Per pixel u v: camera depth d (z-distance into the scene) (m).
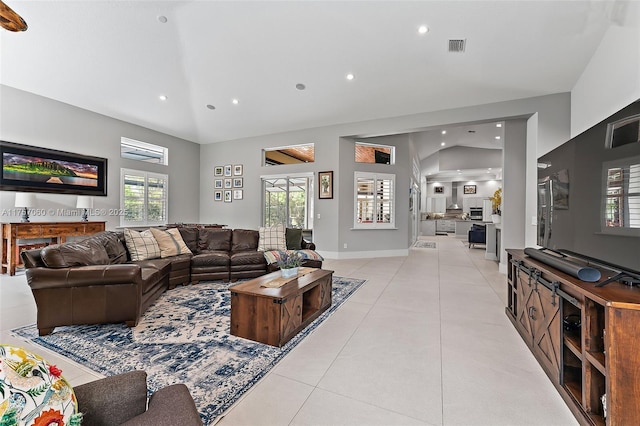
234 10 3.48
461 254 6.85
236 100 5.50
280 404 1.48
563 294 1.56
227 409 1.43
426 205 13.87
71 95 4.87
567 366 1.59
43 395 0.67
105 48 4.05
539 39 3.31
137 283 2.41
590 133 1.72
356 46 3.87
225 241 4.52
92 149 5.38
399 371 1.79
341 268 5.07
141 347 2.07
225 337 2.25
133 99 5.29
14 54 3.93
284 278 2.64
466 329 2.43
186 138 7.21
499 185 12.91
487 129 7.73
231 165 7.31
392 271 4.82
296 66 4.44
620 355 1.14
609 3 2.68
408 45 3.72
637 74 2.46
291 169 6.59
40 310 2.22
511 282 2.64
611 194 1.53
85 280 2.28
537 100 4.18
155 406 0.80
